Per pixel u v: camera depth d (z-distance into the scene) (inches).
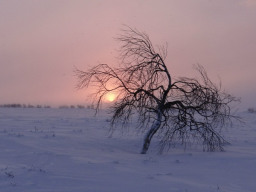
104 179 450.9
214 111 757.9
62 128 1250.6
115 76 741.3
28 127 1242.6
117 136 1053.2
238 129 1451.8
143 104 741.3
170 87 748.6
